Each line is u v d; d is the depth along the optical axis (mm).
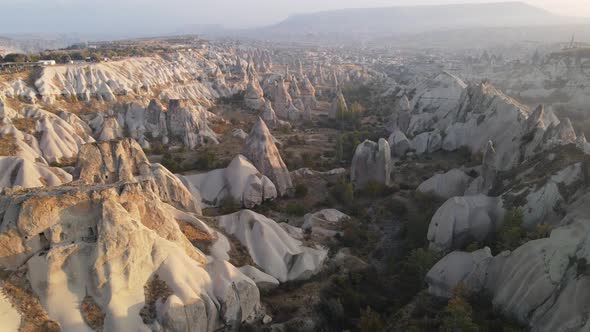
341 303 35531
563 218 35844
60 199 27828
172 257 30844
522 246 31000
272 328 32344
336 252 43906
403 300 35156
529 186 40812
